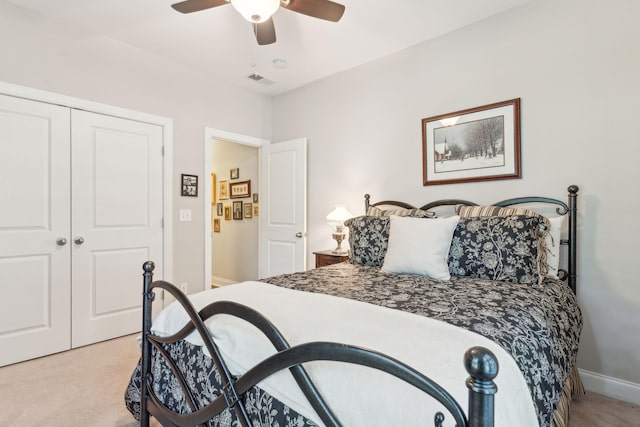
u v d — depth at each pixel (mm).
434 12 2367
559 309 1528
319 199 3559
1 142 2266
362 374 831
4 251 2279
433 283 1758
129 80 2859
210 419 1153
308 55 3002
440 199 2682
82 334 2619
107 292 2754
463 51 2557
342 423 807
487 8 2328
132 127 2885
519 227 1860
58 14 2410
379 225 2406
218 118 3510
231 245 4688
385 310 1226
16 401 1855
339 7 1853
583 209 2053
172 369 1327
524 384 880
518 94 2305
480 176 2463
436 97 2703
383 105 3035
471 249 1956
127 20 2486
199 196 3354
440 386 693
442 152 2658
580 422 1709
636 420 1727
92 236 2670
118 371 2215
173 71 3145
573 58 2094
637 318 1890
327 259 3041
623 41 1934
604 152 1988
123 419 1706
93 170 2676
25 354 2355
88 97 2639
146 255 2980
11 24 2295
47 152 2451
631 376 1907
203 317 1168
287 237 3654
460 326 1063
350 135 3287
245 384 992
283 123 3914
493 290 1597
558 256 1995
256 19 1778
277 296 1420
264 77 3484
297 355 845
